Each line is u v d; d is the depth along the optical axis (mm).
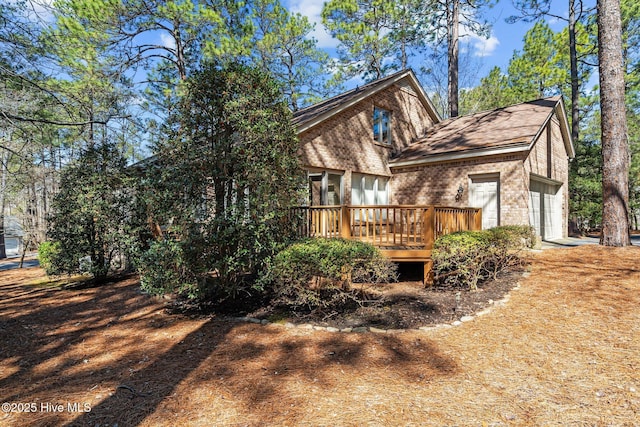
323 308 5684
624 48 17375
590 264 7203
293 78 21391
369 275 6035
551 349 3885
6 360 4160
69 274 8867
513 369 3494
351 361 3809
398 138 13258
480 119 13328
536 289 6059
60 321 5777
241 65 6195
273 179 5785
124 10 11094
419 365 3678
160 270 5605
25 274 11594
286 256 5195
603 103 8953
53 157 13039
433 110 14852
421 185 12000
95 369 3820
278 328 4965
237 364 3795
